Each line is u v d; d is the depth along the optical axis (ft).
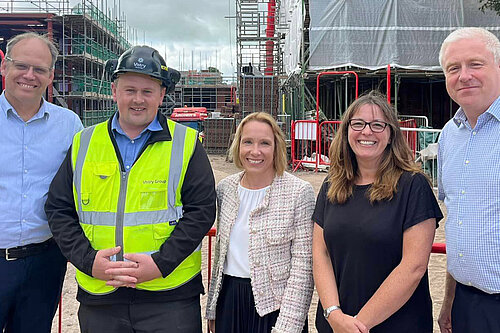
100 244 8.56
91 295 8.69
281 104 83.30
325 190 8.79
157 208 8.65
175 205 8.76
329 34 52.80
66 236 8.57
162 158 8.77
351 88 63.67
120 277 8.02
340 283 8.29
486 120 7.76
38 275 9.72
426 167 34.81
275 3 77.36
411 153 8.45
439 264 19.81
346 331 7.71
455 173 8.04
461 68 7.93
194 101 147.13
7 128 9.52
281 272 8.64
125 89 8.54
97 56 96.48
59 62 92.73
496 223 7.43
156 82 8.67
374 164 8.37
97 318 8.77
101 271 8.18
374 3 52.03
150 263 8.23
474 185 7.69
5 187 9.35
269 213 8.83
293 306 8.39
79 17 86.74
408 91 65.51
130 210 8.58
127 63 8.39
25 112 9.69
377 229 7.85
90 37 95.04
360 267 8.00
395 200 7.96
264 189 9.11
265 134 8.96
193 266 9.07
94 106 103.50
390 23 52.08
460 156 8.02
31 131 9.71
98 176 8.68
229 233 8.99
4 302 9.37
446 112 65.72
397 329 7.97
